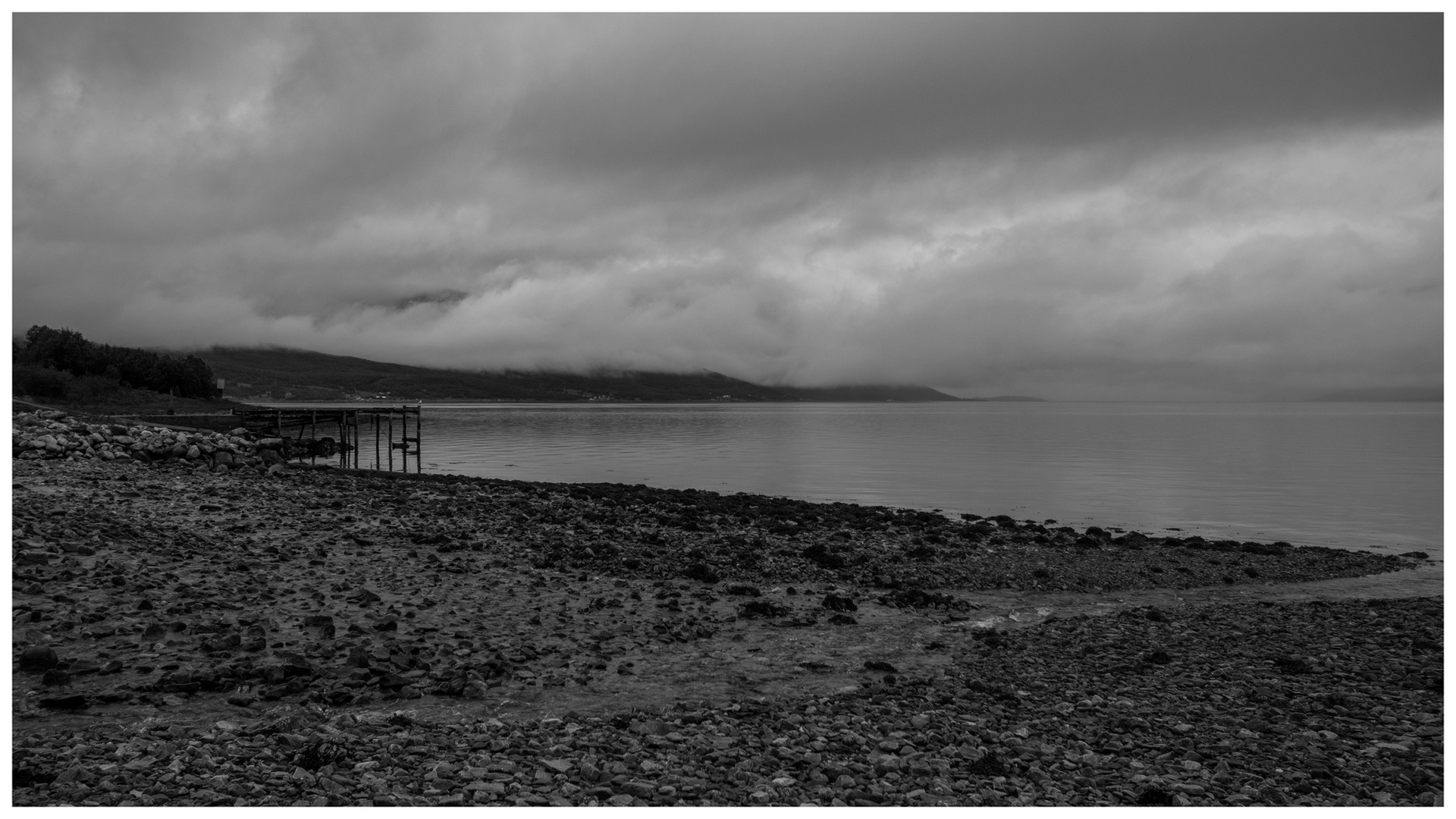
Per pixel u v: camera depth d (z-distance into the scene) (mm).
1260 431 141500
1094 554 27109
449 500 33938
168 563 18594
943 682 13617
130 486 31328
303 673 12312
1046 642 16453
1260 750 10664
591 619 16891
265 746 9406
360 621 15523
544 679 12977
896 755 10172
